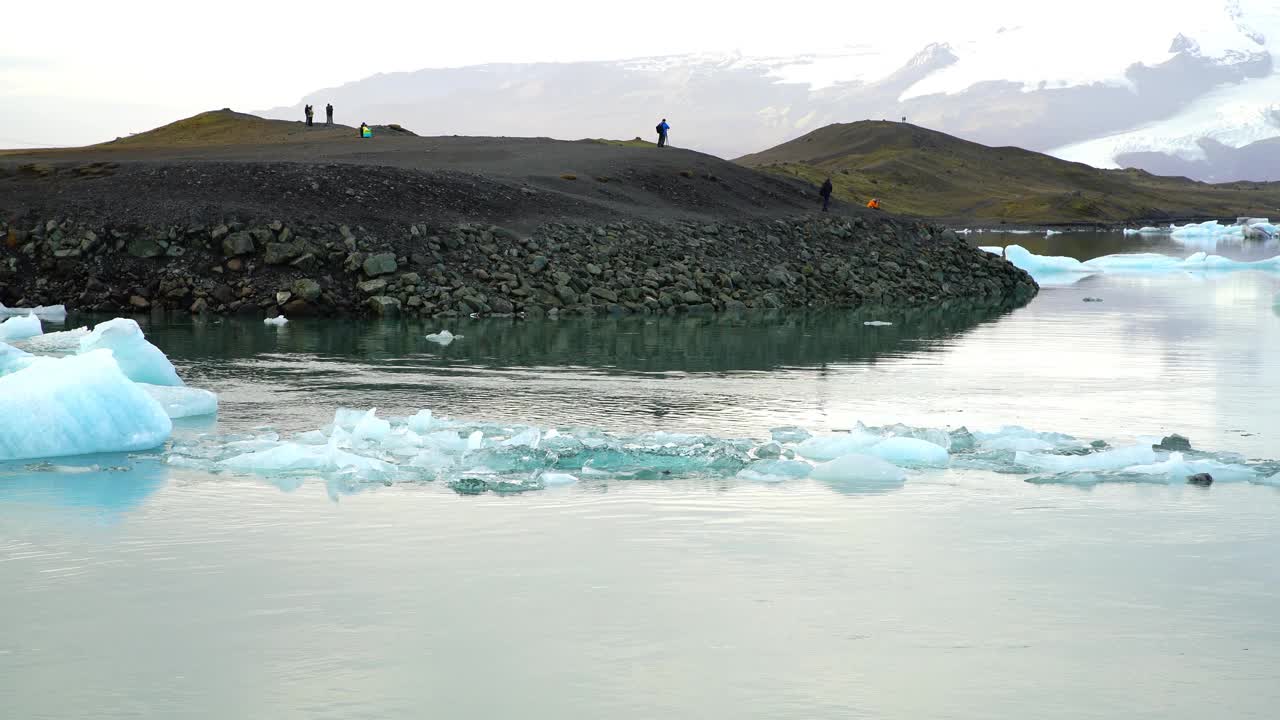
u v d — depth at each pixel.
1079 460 12.91
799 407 17.61
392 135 70.06
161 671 6.71
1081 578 8.67
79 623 7.51
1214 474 12.42
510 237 38.16
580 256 38.62
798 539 9.73
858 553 9.30
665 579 8.54
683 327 31.25
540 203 42.62
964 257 51.19
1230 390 19.83
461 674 6.70
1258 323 33.59
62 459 13.05
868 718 6.14
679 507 10.88
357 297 33.56
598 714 6.16
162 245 34.66
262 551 9.24
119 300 33.16
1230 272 66.19
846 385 20.16
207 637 7.26
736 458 12.85
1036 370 22.50
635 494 11.45
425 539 9.65
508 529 10.01
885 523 10.31
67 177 39.41
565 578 8.55
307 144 58.62
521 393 18.77
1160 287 52.00
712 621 7.62
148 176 38.50
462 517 10.43
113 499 11.07
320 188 38.47
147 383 17.47
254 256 34.59
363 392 18.70
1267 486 12.02
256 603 7.93
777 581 8.52
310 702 6.29
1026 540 9.76
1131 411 17.55
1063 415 17.17
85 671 6.71
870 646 7.19
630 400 18.11
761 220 48.66
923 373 21.94
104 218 35.53
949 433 14.65
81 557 9.05
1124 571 8.86
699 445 13.56
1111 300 43.69
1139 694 6.48
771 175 59.22
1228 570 8.91
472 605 7.91
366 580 8.48
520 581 8.47
